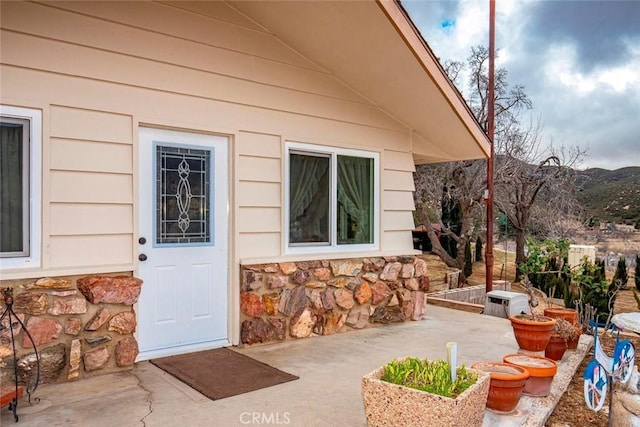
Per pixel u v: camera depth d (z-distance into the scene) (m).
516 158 12.05
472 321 5.82
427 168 12.34
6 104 3.24
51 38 3.42
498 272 13.13
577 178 13.38
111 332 3.61
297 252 4.91
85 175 3.60
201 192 4.29
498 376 2.84
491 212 8.09
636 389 3.10
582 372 4.15
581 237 12.93
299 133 4.90
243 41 4.47
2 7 3.22
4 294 3.09
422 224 13.41
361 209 5.54
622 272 10.36
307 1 3.92
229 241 4.45
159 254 4.04
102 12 3.66
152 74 3.92
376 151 5.64
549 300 7.23
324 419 2.80
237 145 4.44
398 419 2.24
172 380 3.44
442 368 2.42
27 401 3.01
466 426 2.23
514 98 12.96
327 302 4.99
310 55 4.88
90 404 2.97
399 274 5.73
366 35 4.25
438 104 5.14
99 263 3.66
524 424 2.76
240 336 4.41
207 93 4.24
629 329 3.23
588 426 3.08
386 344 4.61
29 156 3.34
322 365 3.88
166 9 3.99
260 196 4.61
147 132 3.96
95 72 3.63
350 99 5.35
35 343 3.25
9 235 3.28
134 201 3.83
